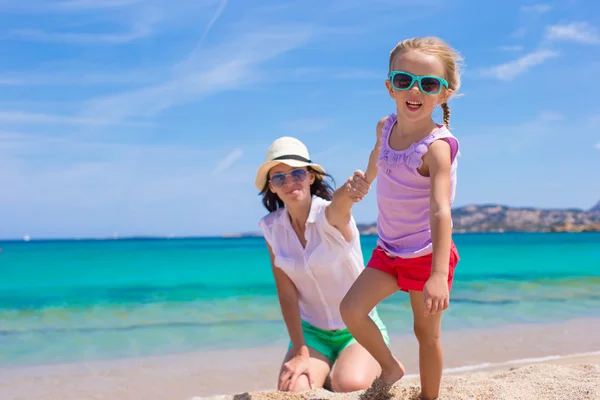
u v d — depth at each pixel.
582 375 3.85
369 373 3.96
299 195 4.12
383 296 3.05
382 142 3.04
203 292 11.55
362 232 82.81
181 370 5.31
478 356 5.62
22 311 9.12
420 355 3.03
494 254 27.88
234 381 4.94
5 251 40.44
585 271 16.50
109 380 4.97
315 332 4.42
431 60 2.75
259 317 8.45
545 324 7.50
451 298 10.23
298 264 4.18
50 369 5.37
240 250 40.28
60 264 21.52
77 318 8.42
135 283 13.31
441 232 2.56
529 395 3.22
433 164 2.71
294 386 3.77
